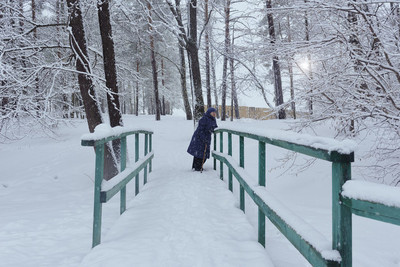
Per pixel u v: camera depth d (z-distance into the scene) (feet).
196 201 13.39
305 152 5.50
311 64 18.75
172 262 7.79
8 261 8.38
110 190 9.37
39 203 16.35
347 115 16.05
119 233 10.06
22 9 25.46
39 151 37.04
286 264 8.23
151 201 13.92
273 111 18.78
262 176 8.89
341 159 4.19
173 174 20.99
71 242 9.95
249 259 7.96
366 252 8.91
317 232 4.96
